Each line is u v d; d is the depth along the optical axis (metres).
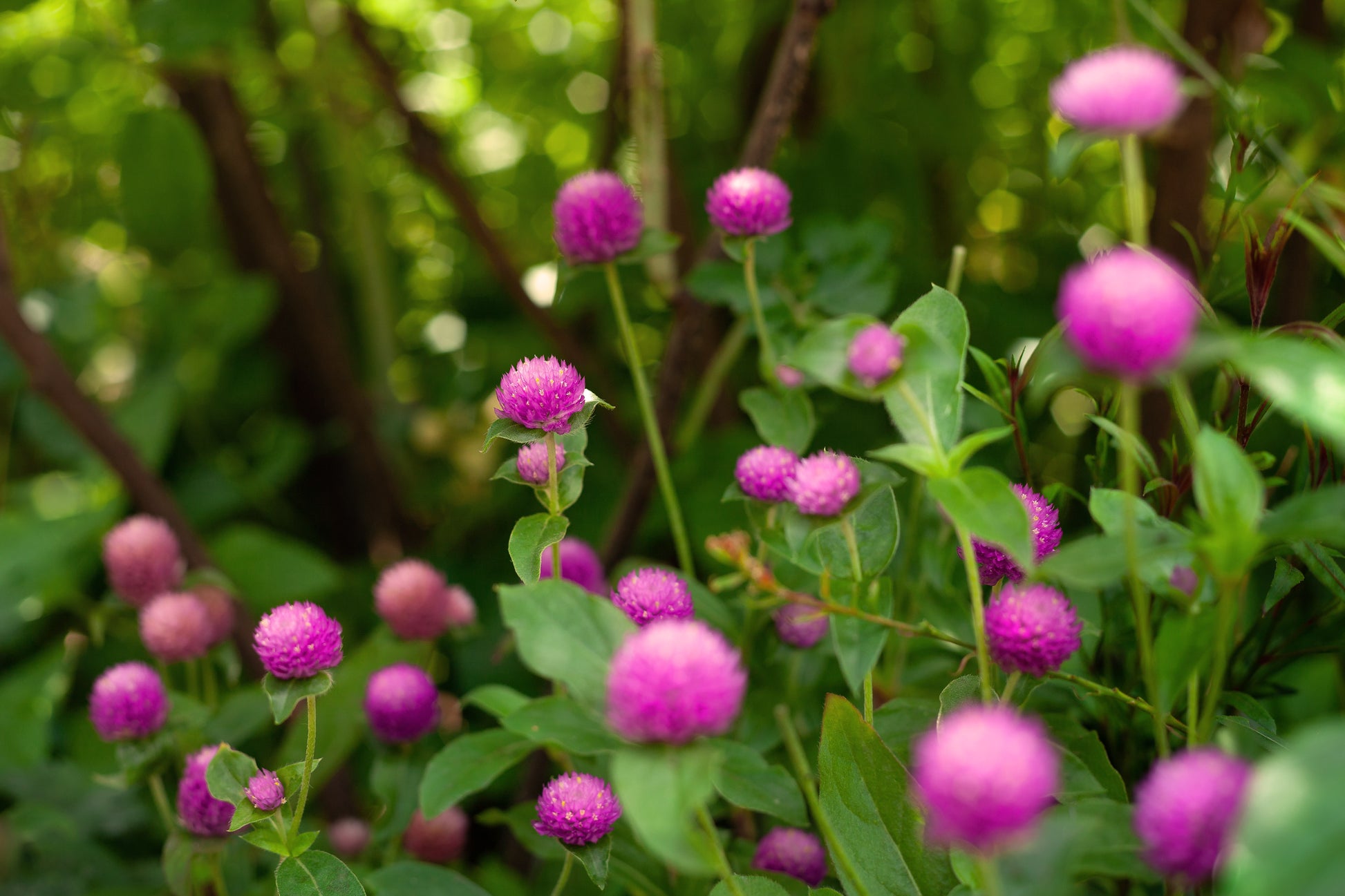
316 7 0.85
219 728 0.56
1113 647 0.47
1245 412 0.43
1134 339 0.35
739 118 1.04
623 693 0.36
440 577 0.58
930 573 0.50
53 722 0.78
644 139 0.64
